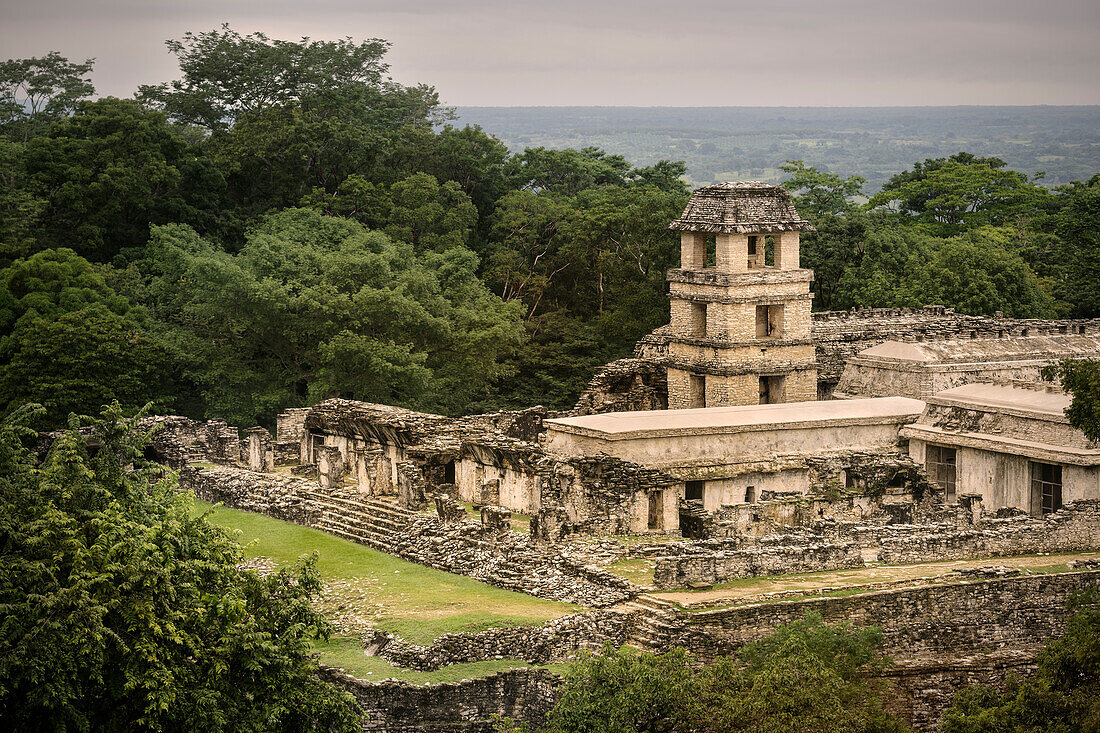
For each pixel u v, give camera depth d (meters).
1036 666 64.12
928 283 133.75
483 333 116.50
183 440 93.38
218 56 164.50
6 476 52.75
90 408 102.44
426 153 159.38
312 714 51.62
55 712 47.31
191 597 50.56
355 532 75.94
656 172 173.50
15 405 100.44
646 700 54.25
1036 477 79.44
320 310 111.25
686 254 103.12
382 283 115.81
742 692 54.72
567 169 171.88
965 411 83.69
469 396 122.25
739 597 62.91
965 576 67.19
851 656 59.59
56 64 168.00
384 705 56.03
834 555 68.00
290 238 125.25
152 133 138.62
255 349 115.62
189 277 117.81
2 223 125.19
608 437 77.50
